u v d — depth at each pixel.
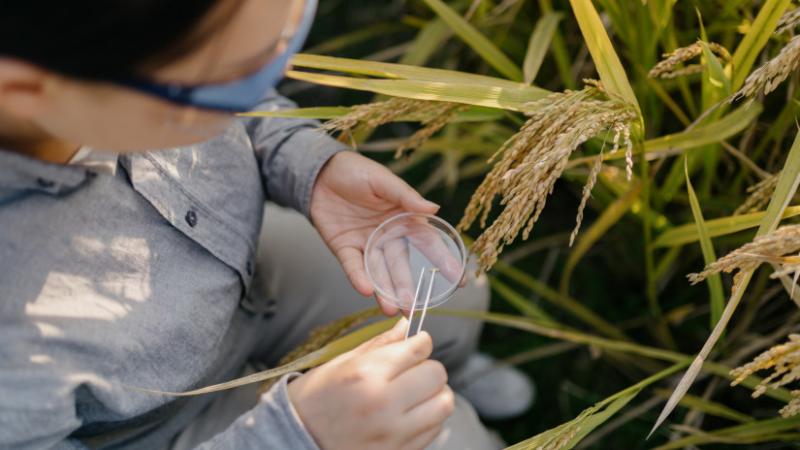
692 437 0.84
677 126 0.98
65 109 0.53
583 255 1.16
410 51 1.00
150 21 0.49
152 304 0.66
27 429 0.60
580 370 1.10
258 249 0.87
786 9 0.77
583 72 1.01
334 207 0.79
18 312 0.60
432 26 1.00
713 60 0.72
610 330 1.04
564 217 1.18
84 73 0.50
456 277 0.73
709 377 1.02
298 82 1.29
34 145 0.60
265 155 0.81
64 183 0.62
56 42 0.49
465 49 1.18
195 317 0.69
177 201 0.69
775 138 0.90
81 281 0.63
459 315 0.85
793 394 0.65
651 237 0.92
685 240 0.84
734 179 0.98
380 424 0.63
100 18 0.48
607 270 1.15
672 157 0.99
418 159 1.18
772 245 0.60
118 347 0.64
